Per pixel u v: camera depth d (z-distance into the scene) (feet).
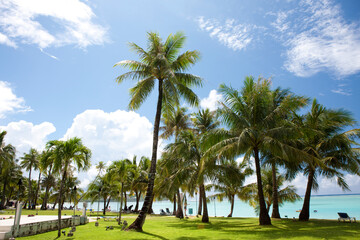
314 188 69.31
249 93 58.39
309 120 64.80
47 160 44.19
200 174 62.69
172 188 69.46
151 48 53.78
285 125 56.29
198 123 86.53
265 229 46.14
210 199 113.19
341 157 61.36
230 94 58.59
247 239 34.53
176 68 53.93
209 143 57.98
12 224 39.86
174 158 73.05
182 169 68.59
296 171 68.80
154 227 54.54
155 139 50.14
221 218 90.02
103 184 133.80
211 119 84.48
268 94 59.06
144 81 52.01
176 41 54.60
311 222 57.98
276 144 52.54
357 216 129.18
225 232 43.57
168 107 58.39
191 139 71.82
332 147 61.77
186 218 88.33
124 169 64.34
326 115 63.98
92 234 41.81
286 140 59.72
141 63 51.96
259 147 57.82
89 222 69.82
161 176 84.02
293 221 61.26
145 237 38.01
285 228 46.88
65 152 42.86
